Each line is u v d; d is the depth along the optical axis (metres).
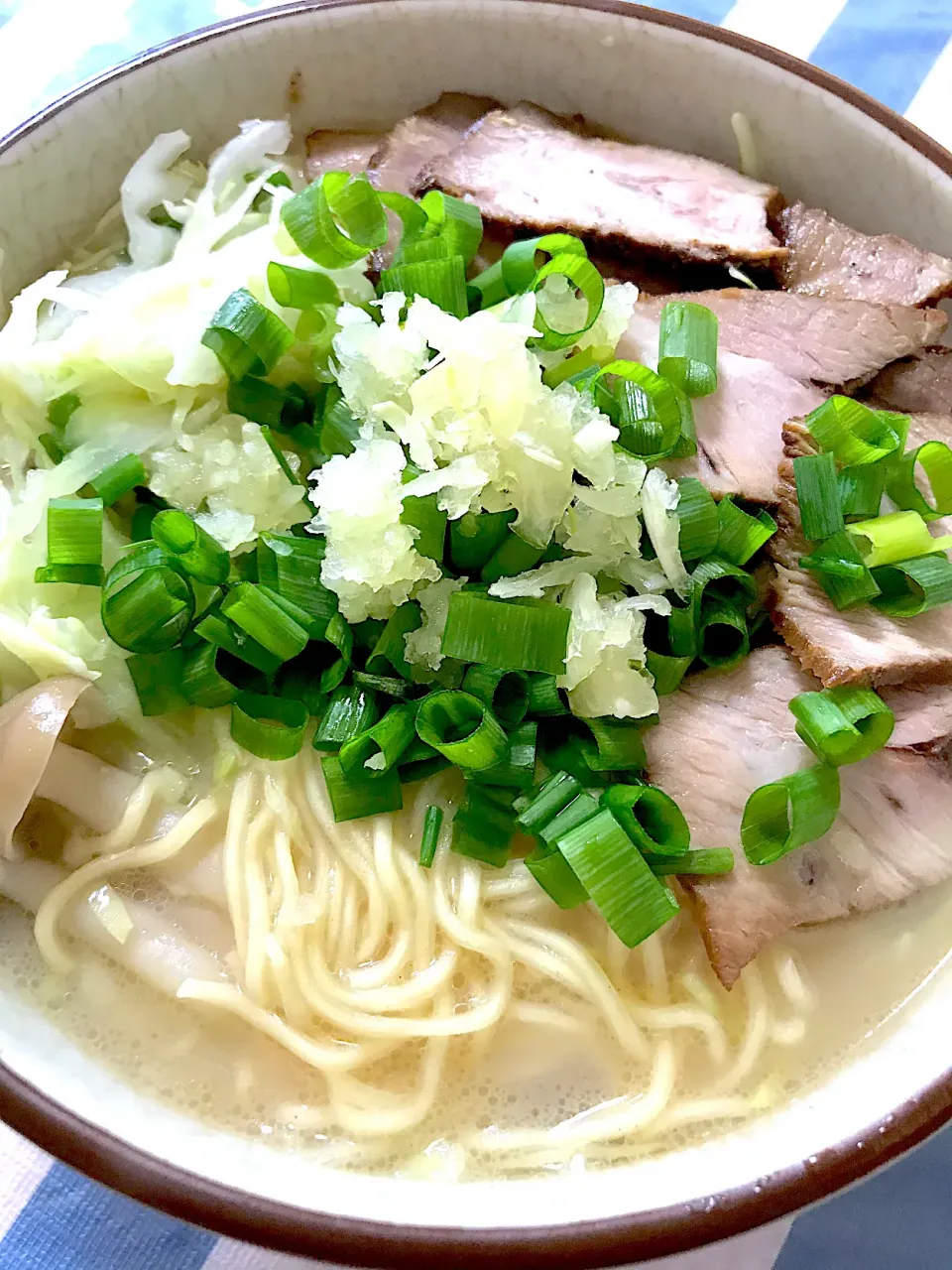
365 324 0.14
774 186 0.18
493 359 0.13
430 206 0.15
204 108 0.17
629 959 0.14
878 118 0.16
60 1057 0.12
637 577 0.14
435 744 0.13
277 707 0.14
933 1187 0.14
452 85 0.18
